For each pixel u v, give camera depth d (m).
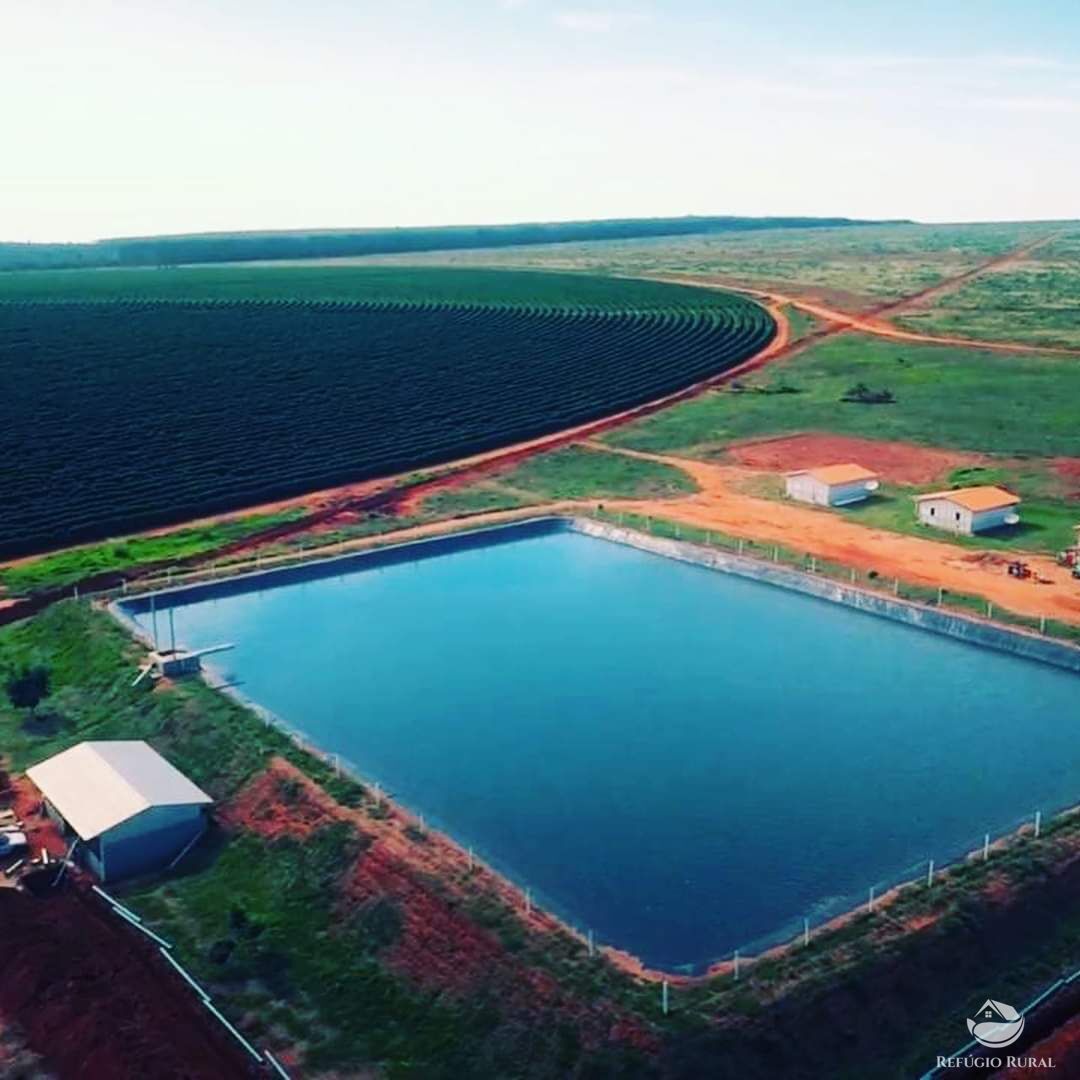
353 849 44.69
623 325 176.25
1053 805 48.97
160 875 45.94
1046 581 73.06
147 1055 34.44
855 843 46.19
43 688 58.66
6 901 42.81
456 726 57.56
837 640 68.38
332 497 97.69
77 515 91.00
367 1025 37.03
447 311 192.75
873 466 102.25
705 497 95.44
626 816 48.53
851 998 36.22
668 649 67.50
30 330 173.12
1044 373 136.00
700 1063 33.59
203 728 55.16
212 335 167.50
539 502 96.00
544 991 36.62
